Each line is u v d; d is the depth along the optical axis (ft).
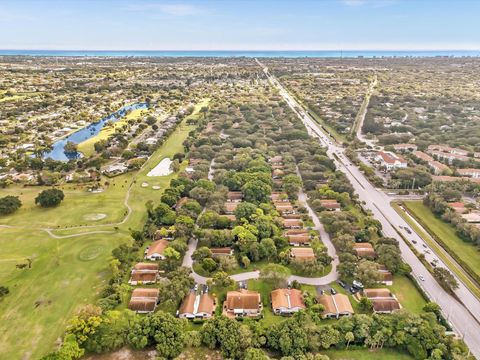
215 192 645.51
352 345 348.59
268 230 522.47
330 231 543.39
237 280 446.60
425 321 356.59
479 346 353.72
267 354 340.39
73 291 420.36
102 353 338.34
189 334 347.15
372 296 412.36
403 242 531.91
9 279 439.22
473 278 451.12
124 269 456.45
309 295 411.54
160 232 523.29
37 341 351.05
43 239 525.75
